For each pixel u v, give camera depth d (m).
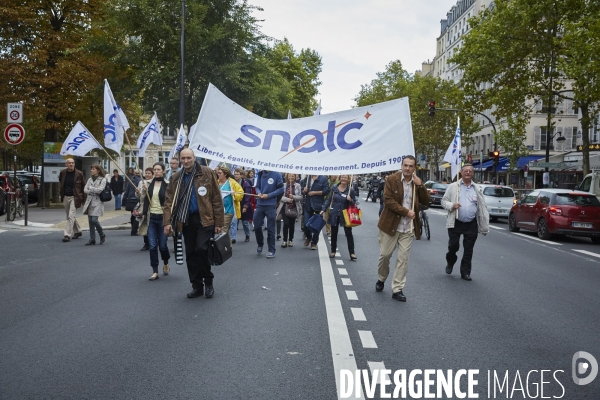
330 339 6.36
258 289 9.21
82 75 30.22
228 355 5.73
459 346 6.20
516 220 22.31
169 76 28.80
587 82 23.55
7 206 21.34
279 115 37.84
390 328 6.91
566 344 6.39
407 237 8.72
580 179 43.56
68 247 14.58
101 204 15.22
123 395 4.64
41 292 8.84
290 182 15.27
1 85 29.28
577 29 22.78
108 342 6.14
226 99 10.77
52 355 5.69
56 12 31.34
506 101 30.98
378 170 10.30
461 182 10.77
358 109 10.46
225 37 30.08
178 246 8.71
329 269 11.39
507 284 10.25
